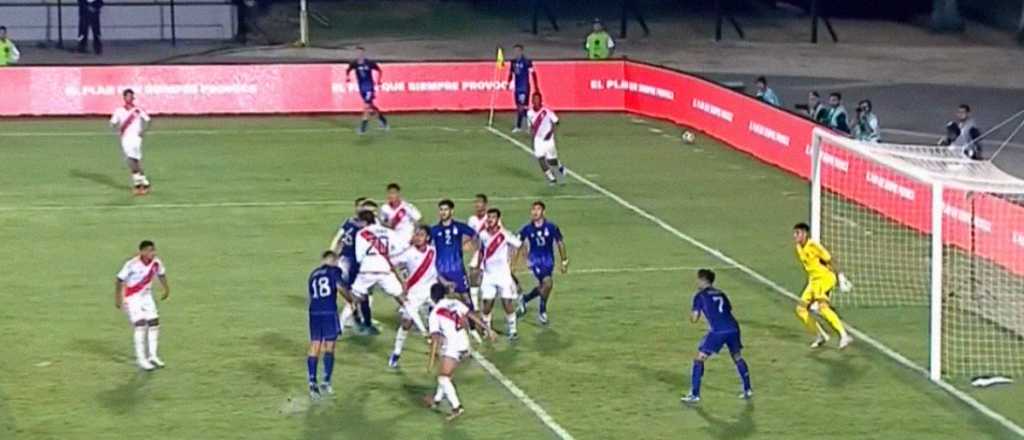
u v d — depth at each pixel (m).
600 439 59.06
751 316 76.19
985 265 81.19
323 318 63.47
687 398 63.44
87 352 69.31
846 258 87.19
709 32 189.25
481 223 72.06
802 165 109.38
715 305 63.12
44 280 81.31
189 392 64.06
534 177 109.06
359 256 71.06
